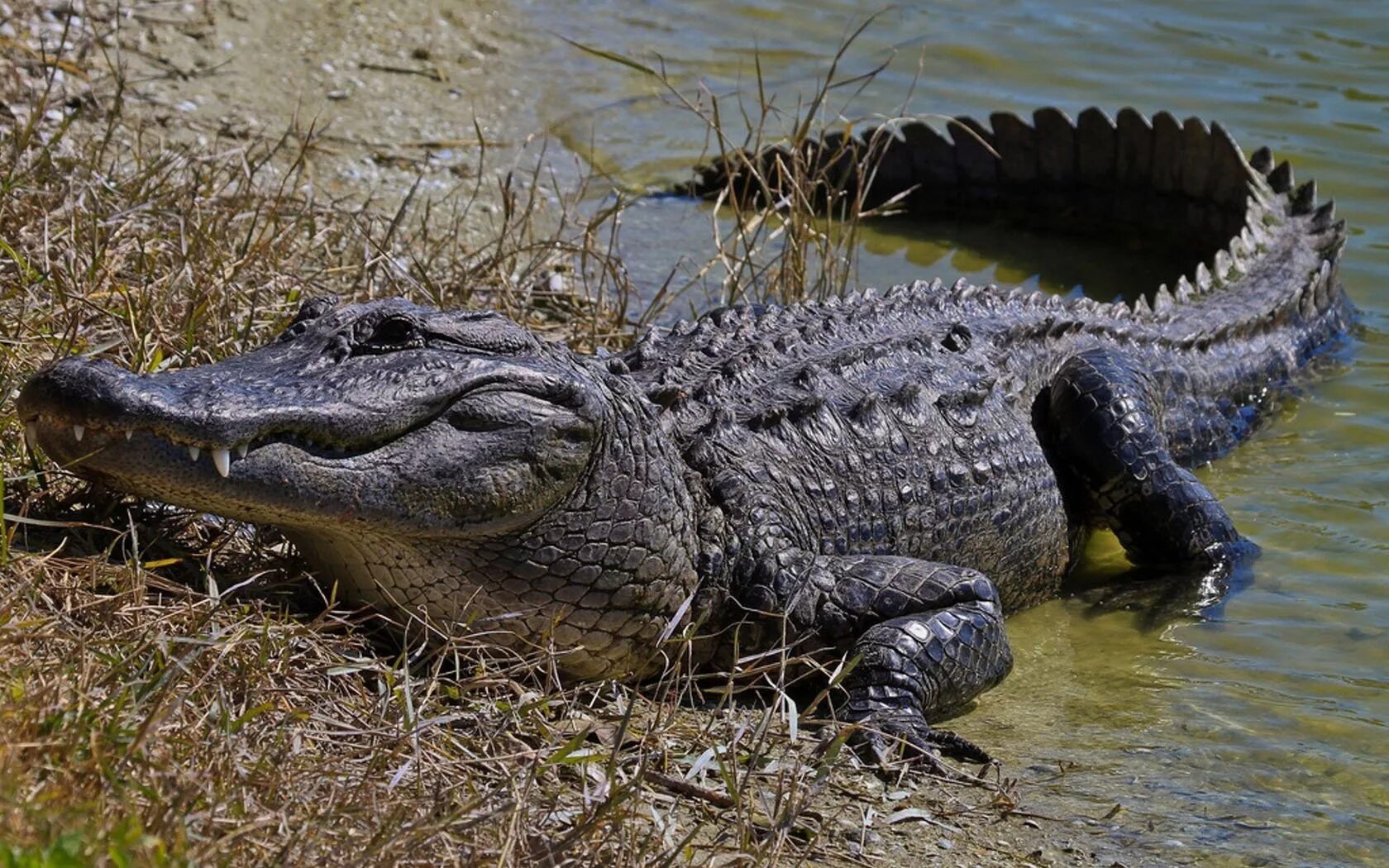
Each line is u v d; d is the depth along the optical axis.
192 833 5.24
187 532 7.93
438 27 19.30
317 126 15.83
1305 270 14.23
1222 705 8.56
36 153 11.78
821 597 8.45
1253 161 16.05
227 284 9.97
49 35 15.52
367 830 5.70
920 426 9.59
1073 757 7.95
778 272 13.22
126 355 8.96
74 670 6.05
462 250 12.90
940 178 17.38
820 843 6.77
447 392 7.25
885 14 20.70
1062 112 16.64
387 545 7.37
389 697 6.83
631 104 18.03
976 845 6.98
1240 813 7.40
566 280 13.34
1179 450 11.88
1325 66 19.06
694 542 8.22
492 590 7.60
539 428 7.43
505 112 17.44
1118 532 10.81
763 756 7.18
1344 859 7.02
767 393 9.27
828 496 8.95
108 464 6.65
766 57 19.38
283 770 5.90
